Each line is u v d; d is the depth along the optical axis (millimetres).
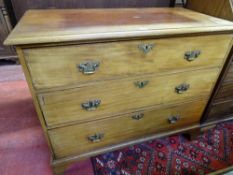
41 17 803
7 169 1041
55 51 604
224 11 905
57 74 654
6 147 1171
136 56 724
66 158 943
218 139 1290
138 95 862
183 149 1206
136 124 996
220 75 1004
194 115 1146
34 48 576
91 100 778
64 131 836
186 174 1060
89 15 871
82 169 1056
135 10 1019
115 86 778
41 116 745
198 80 951
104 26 700
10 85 1770
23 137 1244
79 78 694
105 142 994
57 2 1118
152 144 1229
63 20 764
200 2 1043
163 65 804
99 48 650
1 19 1647
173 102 992
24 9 1215
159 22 795
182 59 823
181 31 711
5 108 1492
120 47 676
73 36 588
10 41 533
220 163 1132
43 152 1145
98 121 875
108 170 1058
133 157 1138
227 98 1158
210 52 858
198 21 837
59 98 717
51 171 1038
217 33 798
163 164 1105
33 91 664
